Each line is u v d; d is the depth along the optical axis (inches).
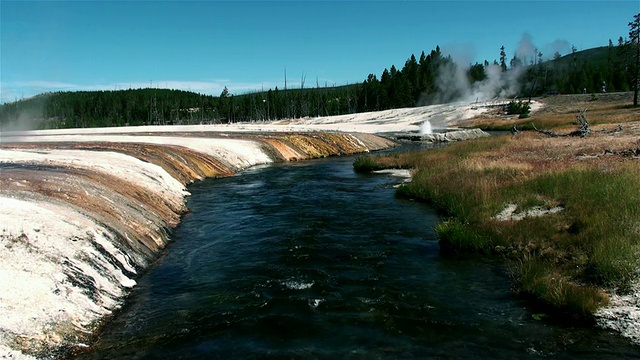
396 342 294.4
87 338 295.3
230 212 685.3
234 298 367.2
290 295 370.9
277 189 883.4
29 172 611.5
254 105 5364.2
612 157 760.3
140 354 283.6
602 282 350.6
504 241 464.4
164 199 690.2
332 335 304.8
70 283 331.6
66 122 5073.8
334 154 1708.9
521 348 281.3
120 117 5570.9
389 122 3590.1
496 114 3304.6
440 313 333.7
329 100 6230.3
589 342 283.3
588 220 441.4
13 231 351.3
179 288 391.2
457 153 1181.7
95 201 512.4
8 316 268.1
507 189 618.2
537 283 356.2
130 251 441.7
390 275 412.8
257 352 285.3
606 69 4640.8
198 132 1973.4
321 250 489.1
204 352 286.0
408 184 826.2
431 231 557.9
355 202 743.7
